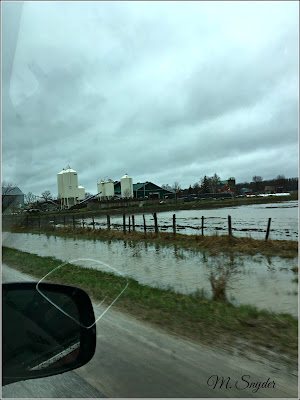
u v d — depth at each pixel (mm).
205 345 3738
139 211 50281
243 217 28859
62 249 13719
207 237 15109
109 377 3057
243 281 7590
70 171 44344
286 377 2990
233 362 3301
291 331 4133
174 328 4297
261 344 3719
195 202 71562
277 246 12188
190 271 8969
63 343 2275
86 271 8422
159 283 7520
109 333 4145
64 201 44594
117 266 9773
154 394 2754
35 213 20984
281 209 39094
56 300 2320
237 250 12078
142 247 14266
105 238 18141
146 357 3436
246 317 4762
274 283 7336
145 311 5047
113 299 5656
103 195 74250
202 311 5062
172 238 16031
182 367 3209
